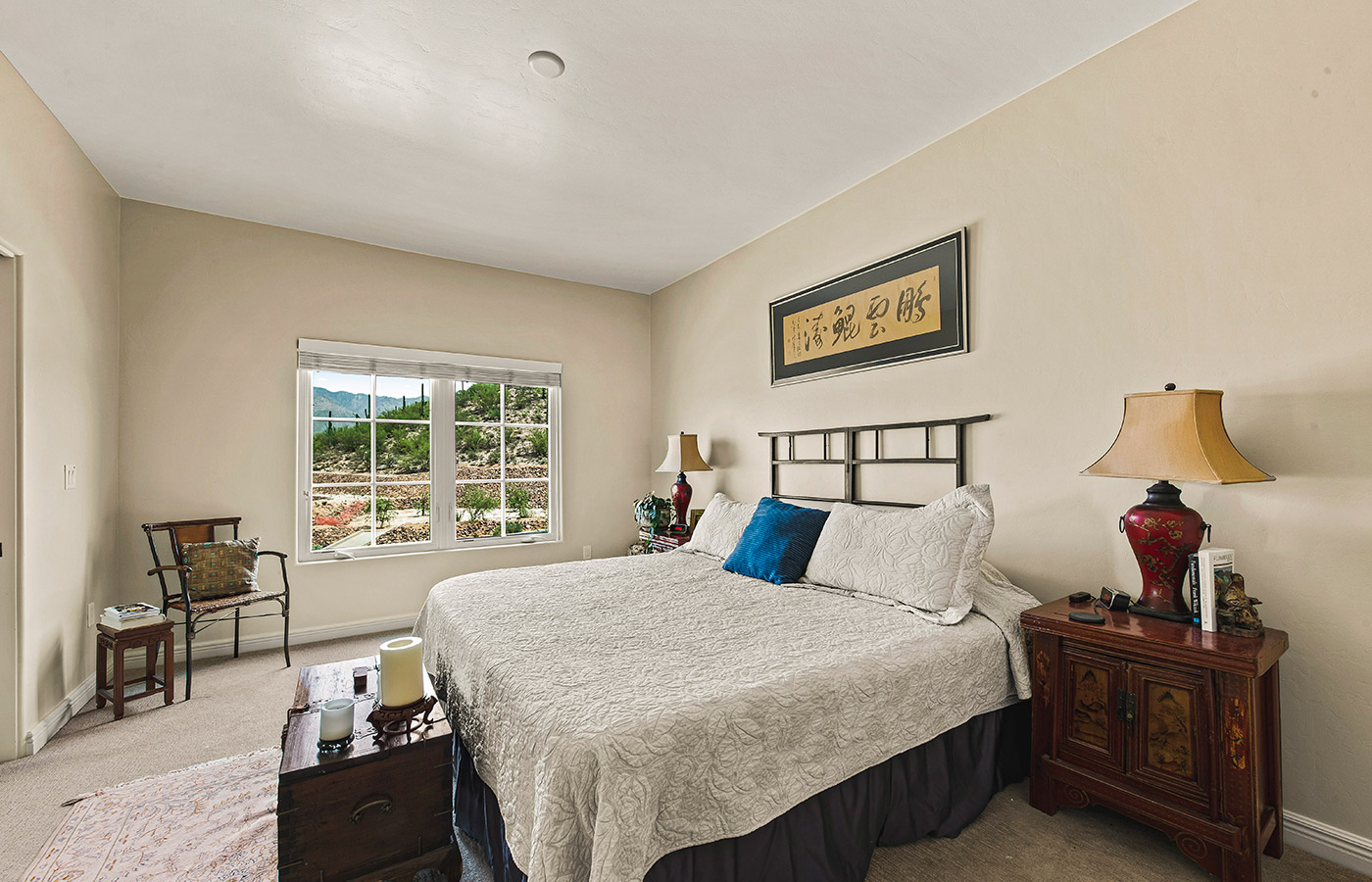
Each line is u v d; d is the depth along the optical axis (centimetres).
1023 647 204
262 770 218
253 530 360
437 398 426
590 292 488
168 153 282
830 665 166
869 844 164
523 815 131
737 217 361
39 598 240
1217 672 155
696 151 285
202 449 346
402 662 157
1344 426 169
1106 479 219
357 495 398
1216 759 155
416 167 297
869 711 166
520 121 258
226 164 292
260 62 219
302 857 135
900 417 298
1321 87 173
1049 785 190
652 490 510
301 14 196
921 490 288
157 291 335
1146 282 210
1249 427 186
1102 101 221
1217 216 193
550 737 129
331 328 385
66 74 225
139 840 176
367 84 233
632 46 213
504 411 454
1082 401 227
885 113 257
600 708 137
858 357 317
